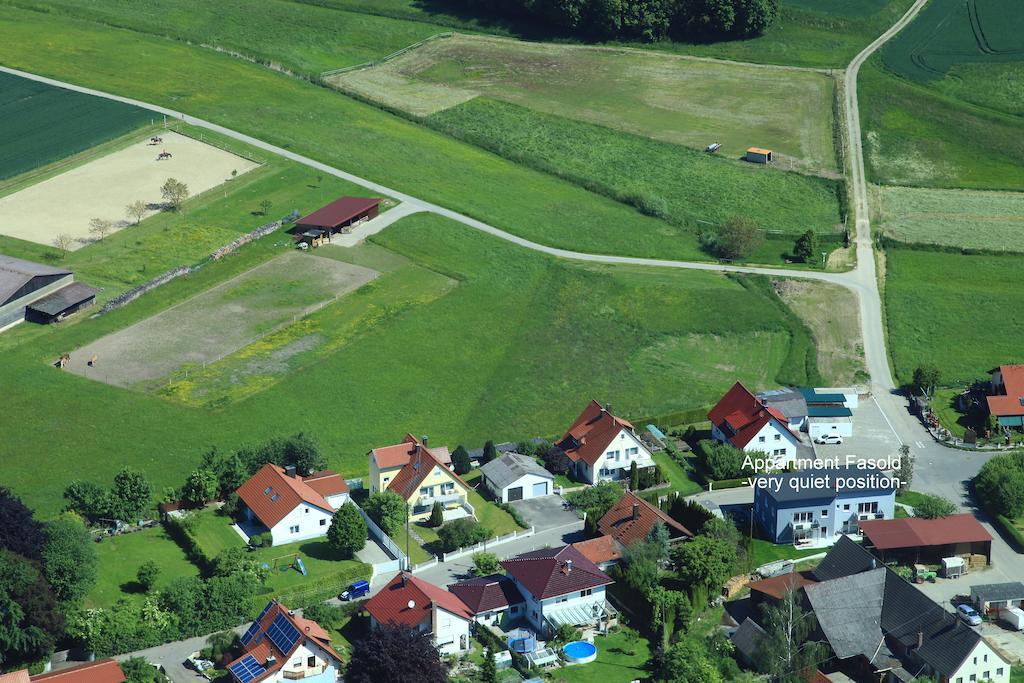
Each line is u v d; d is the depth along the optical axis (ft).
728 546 637.30
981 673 561.84
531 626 609.42
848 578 599.16
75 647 579.89
